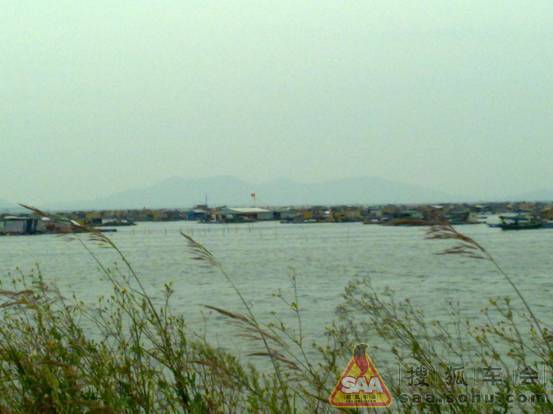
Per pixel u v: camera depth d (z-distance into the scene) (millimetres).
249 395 5582
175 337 6145
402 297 26000
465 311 15773
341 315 6930
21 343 5629
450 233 4953
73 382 4965
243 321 5309
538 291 28516
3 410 4934
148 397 5324
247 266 67562
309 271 58281
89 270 59000
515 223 169000
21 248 125125
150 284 41719
